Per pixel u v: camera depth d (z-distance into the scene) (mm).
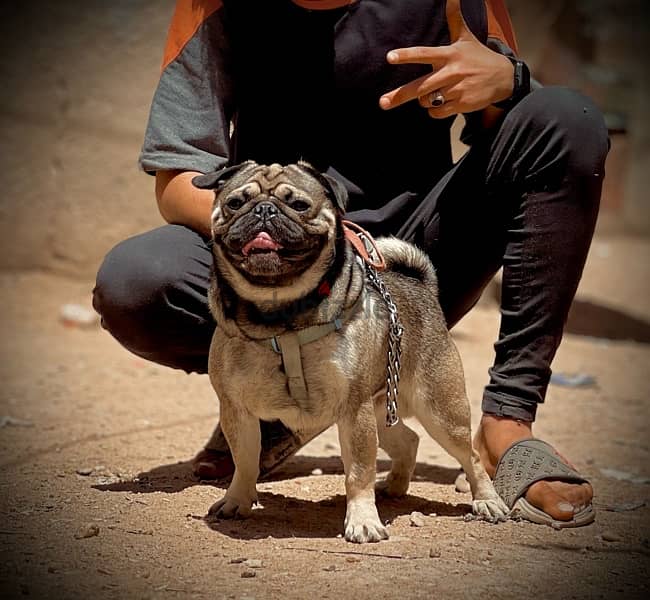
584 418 6133
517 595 2838
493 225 3965
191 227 3887
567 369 8000
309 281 3213
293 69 3877
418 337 3697
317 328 3236
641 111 20938
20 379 6562
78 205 9727
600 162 3730
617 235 19297
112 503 3701
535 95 3762
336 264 3285
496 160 3812
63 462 4387
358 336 3312
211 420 5461
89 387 6363
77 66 9609
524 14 11500
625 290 12883
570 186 3723
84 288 9609
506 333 3920
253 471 3545
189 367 4172
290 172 3324
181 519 3516
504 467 3750
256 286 3205
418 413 3756
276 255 3123
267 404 3363
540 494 3607
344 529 3434
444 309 4156
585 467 4785
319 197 3291
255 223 3137
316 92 3877
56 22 9594
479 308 10055
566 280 3797
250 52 3906
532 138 3721
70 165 9703
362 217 3934
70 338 8094
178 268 3787
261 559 3088
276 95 3924
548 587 2918
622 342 9953
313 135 3928
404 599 2770
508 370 3893
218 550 3178
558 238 3754
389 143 3939
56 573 2949
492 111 3873
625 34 21656
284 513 3662
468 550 3230
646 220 19797
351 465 3363
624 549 3332
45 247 9836
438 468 4613
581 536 3463
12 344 7738
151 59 9547
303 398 3330
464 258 4023
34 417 5449
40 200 9805
